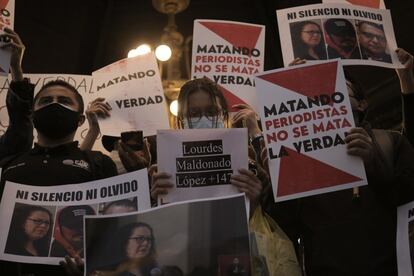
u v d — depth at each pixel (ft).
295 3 25.95
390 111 25.02
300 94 9.35
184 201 8.10
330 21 11.25
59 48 26.81
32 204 8.89
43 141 10.31
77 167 9.80
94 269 7.88
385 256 8.78
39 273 9.12
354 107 10.06
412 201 8.96
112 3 27.61
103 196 8.91
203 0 27.99
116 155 11.76
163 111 12.31
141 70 12.66
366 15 11.40
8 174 9.71
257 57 12.60
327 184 8.81
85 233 8.07
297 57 11.00
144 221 8.05
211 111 9.78
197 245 7.83
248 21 28.37
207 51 12.57
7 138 10.62
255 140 10.19
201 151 8.81
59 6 26.40
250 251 7.80
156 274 7.75
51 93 10.68
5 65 10.66
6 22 11.37
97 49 27.58
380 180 9.00
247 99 12.23
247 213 8.39
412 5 22.82
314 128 9.14
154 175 8.76
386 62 10.99
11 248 8.60
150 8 27.91
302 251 9.42
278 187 8.86
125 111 12.30
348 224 9.00
